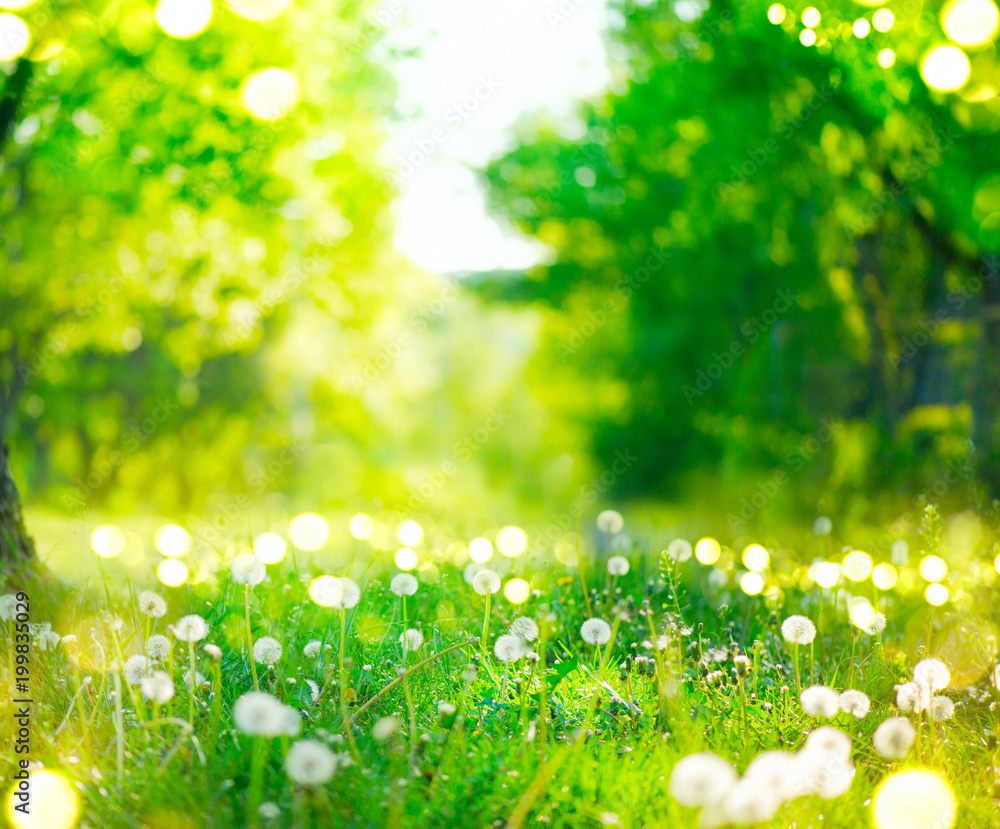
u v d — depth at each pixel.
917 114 7.70
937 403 11.12
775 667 4.21
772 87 10.96
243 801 3.00
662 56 15.89
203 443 21.12
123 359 18.95
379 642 4.41
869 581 5.98
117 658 3.40
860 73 7.64
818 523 7.15
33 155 8.52
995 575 4.88
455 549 6.44
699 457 22.83
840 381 14.86
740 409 19.70
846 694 3.37
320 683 3.97
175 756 3.14
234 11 7.63
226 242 10.19
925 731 3.79
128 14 7.17
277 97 8.18
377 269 12.72
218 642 4.36
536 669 4.09
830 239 13.88
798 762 2.71
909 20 6.58
